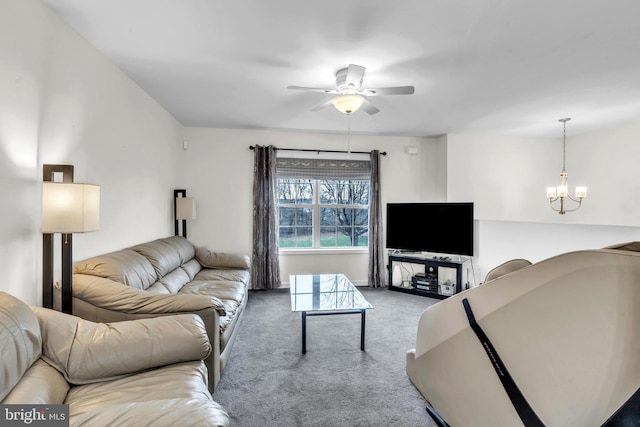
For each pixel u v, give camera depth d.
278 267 4.57
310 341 2.80
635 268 0.74
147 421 0.91
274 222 4.54
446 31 2.00
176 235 4.10
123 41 2.15
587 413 0.79
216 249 4.52
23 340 1.16
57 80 1.86
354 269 4.91
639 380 0.69
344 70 2.56
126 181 2.75
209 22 1.92
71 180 1.75
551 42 2.12
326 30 2.00
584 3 1.71
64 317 1.45
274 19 1.88
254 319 3.34
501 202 4.92
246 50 2.26
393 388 2.08
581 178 4.80
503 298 1.03
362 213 5.07
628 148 4.20
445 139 4.79
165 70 2.60
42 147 1.76
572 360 0.83
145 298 1.83
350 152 4.82
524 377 0.95
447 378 1.28
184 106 3.54
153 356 1.44
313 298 2.88
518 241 3.72
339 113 3.76
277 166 4.66
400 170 5.00
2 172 1.51
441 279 4.67
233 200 4.55
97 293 1.81
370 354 2.56
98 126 2.30
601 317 0.78
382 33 2.02
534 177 5.01
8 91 1.53
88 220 1.69
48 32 1.78
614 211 4.36
